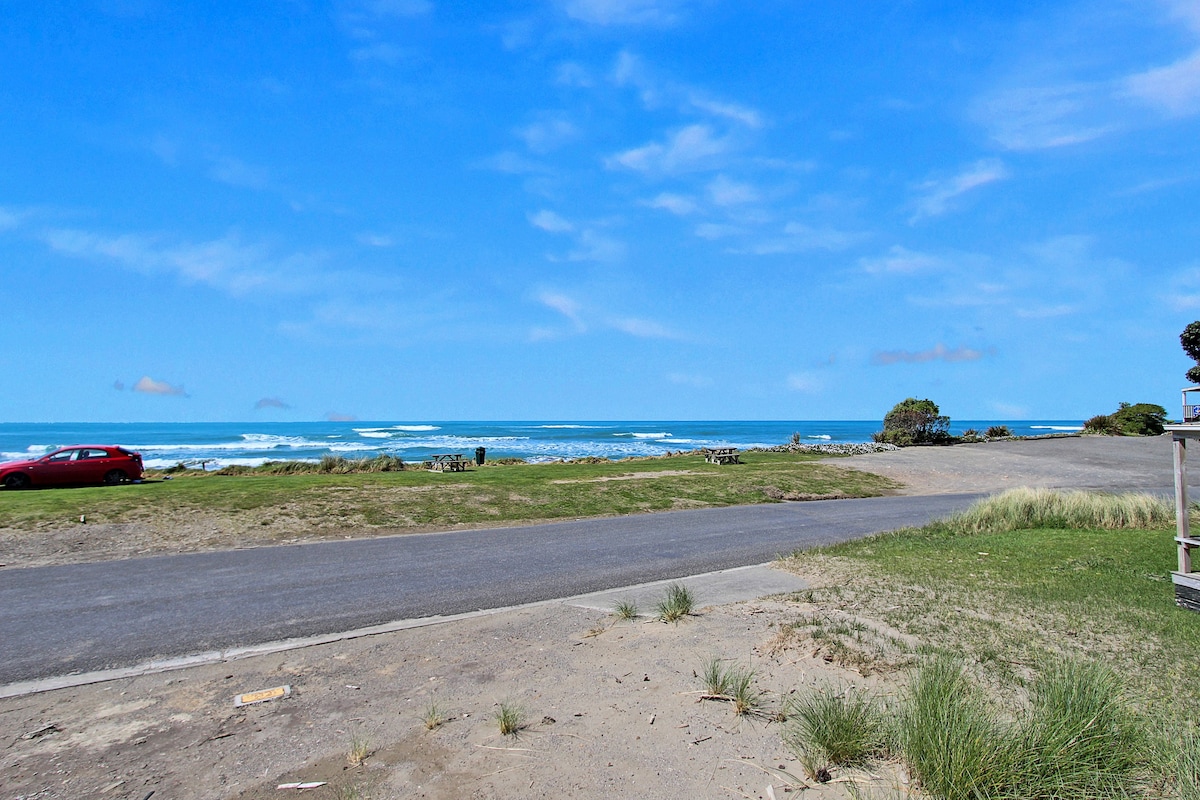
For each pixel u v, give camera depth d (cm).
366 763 410
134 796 379
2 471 2009
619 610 757
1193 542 732
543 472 2472
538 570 1028
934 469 2828
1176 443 755
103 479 2117
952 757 362
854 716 422
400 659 611
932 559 1013
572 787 375
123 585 926
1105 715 404
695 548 1220
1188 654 567
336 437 8744
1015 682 504
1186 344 1397
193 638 688
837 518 1631
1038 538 1188
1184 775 351
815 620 681
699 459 3278
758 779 381
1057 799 346
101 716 495
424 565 1063
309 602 834
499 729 449
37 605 821
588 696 504
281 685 552
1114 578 859
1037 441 4150
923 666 504
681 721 456
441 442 7381
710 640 633
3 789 388
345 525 1430
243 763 416
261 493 1711
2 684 563
